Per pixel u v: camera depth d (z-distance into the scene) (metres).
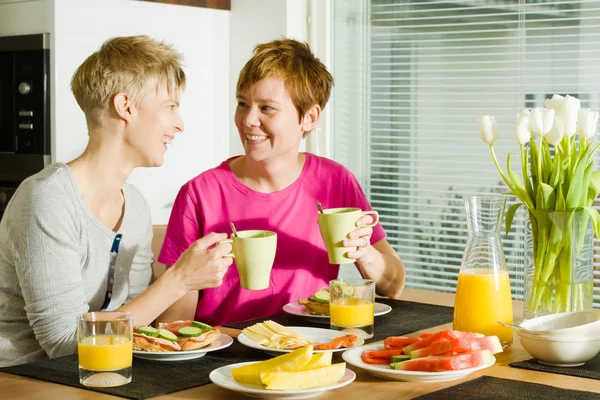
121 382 1.42
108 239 1.94
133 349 1.57
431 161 3.89
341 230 1.84
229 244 1.77
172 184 3.78
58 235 1.77
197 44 3.86
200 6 3.84
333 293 1.75
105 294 1.97
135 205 2.07
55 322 1.74
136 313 1.71
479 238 1.70
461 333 1.49
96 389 1.39
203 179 2.25
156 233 2.73
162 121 1.91
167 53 1.92
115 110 1.87
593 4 3.39
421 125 3.91
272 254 1.77
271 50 2.10
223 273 1.76
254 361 1.57
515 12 3.60
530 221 1.70
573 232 1.66
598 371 1.50
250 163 2.21
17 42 3.42
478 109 3.73
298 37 3.99
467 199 1.69
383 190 4.07
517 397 1.34
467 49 3.75
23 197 1.79
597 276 3.38
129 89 1.87
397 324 1.87
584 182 1.68
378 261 2.14
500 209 1.69
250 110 2.10
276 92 2.08
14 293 1.85
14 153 3.48
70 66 3.36
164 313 2.13
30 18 3.41
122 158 1.93
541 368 1.52
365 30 4.05
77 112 3.40
